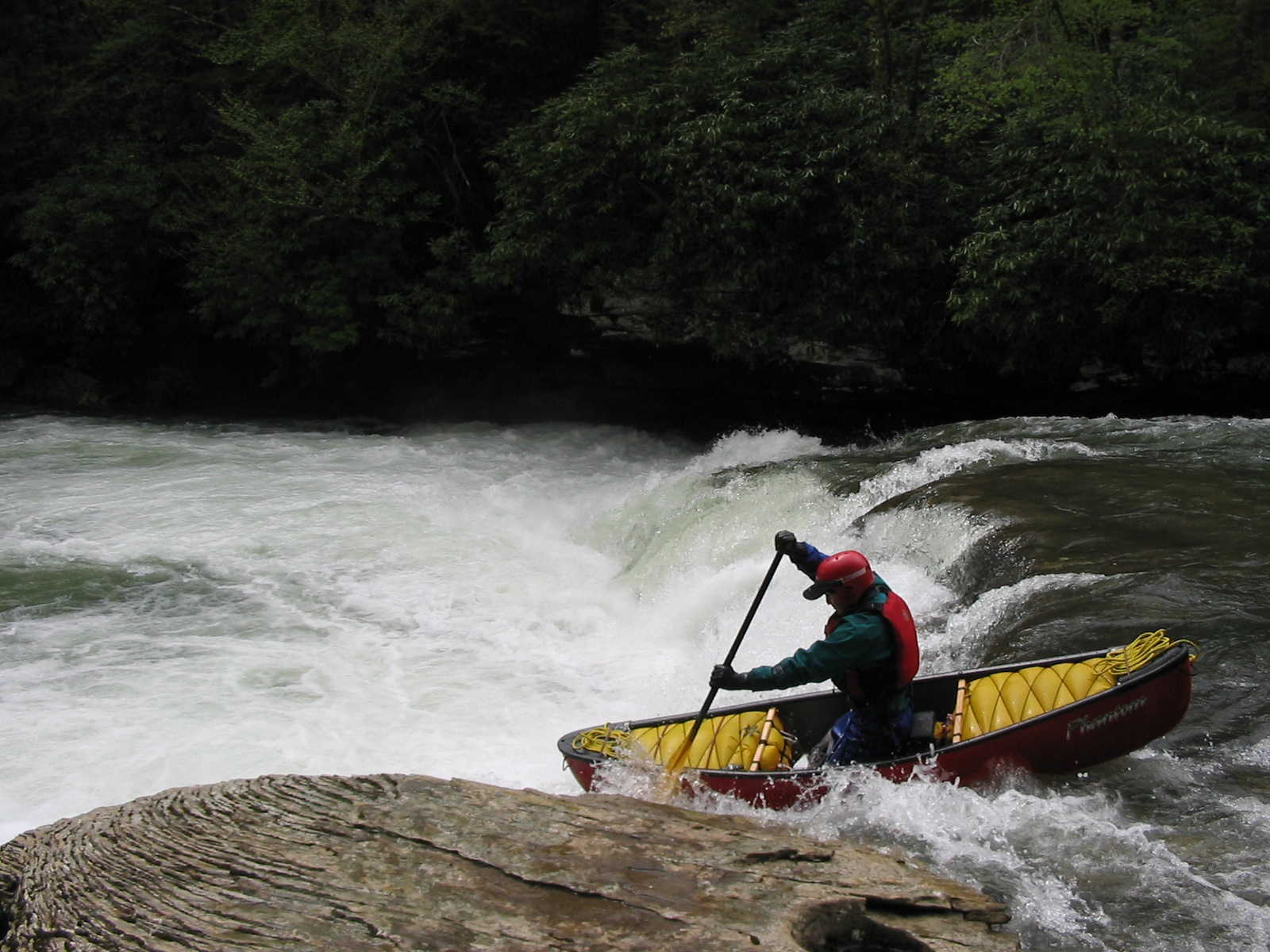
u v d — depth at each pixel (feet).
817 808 16.12
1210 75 50.93
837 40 55.67
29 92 67.36
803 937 11.37
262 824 14.07
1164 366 51.03
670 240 50.96
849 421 56.59
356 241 60.80
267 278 60.49
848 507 32.42
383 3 62.03
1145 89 45.73
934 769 16.33
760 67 51.11
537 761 21.45
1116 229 44.27
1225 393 53.88
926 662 22.56
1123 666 16.93
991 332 50.39
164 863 13.30
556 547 37.52
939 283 51.01
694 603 29.50
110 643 28.43
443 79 62.59
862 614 16.56
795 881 12.40
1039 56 48.37
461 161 63.82
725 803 16.49
